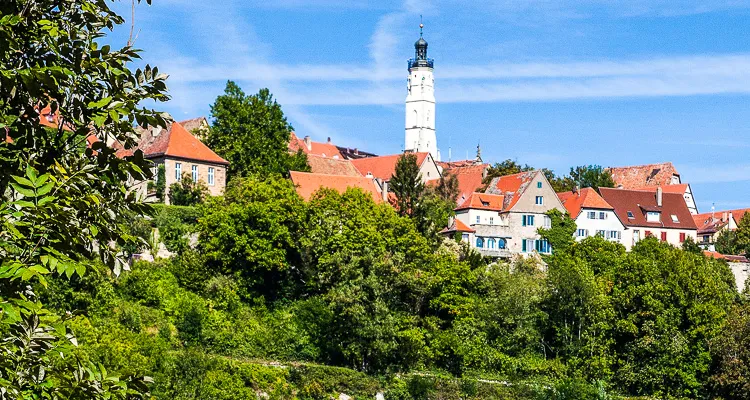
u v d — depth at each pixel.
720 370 84.38
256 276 84.94
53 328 14.91
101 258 16.22
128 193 16.84
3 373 14.54
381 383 77.62
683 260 90.50
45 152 16.42
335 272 84.50
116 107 16.14
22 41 16.00
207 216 86.38
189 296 79.38
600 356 85.44
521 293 88.88
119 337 64.12
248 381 70.38
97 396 15.33
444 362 84.12
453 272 90.81
